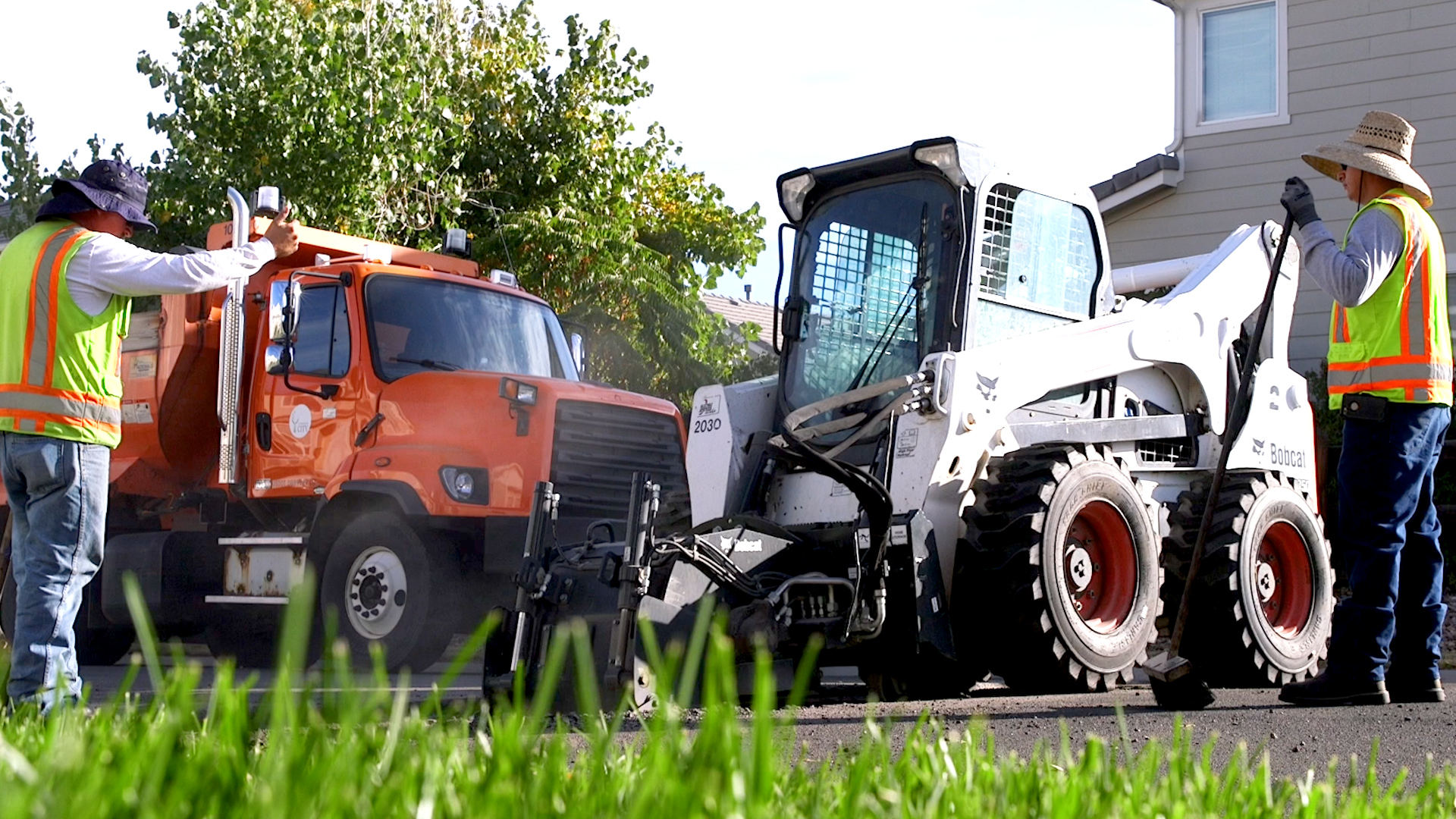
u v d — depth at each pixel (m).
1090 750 2.51
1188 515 7.64
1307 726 5.40
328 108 14.67
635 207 17.83
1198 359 7.98
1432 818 2.68
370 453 9.45
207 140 14.80
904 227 7.35
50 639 5.07
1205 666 7.64
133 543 10.51
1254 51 16.44
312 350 9.95
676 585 6.03
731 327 19.27
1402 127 6.47
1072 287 7.66
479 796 1.83
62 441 5.11
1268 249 8.55
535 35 18.42
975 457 6.78
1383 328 6.23
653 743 2.05
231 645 11.06
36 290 5.11
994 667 6.80
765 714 1.78
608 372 16.17
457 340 10.04
